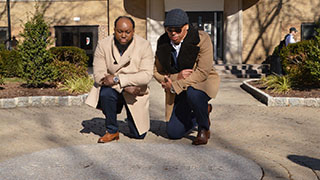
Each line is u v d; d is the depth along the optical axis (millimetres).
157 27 18188
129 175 3479
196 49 4410
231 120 6320
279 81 9531
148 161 3904
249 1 18094
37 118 6422
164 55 4543
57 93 8406
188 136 5133
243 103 8297
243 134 5293
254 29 18141
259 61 18188
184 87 4523
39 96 7824
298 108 7508
